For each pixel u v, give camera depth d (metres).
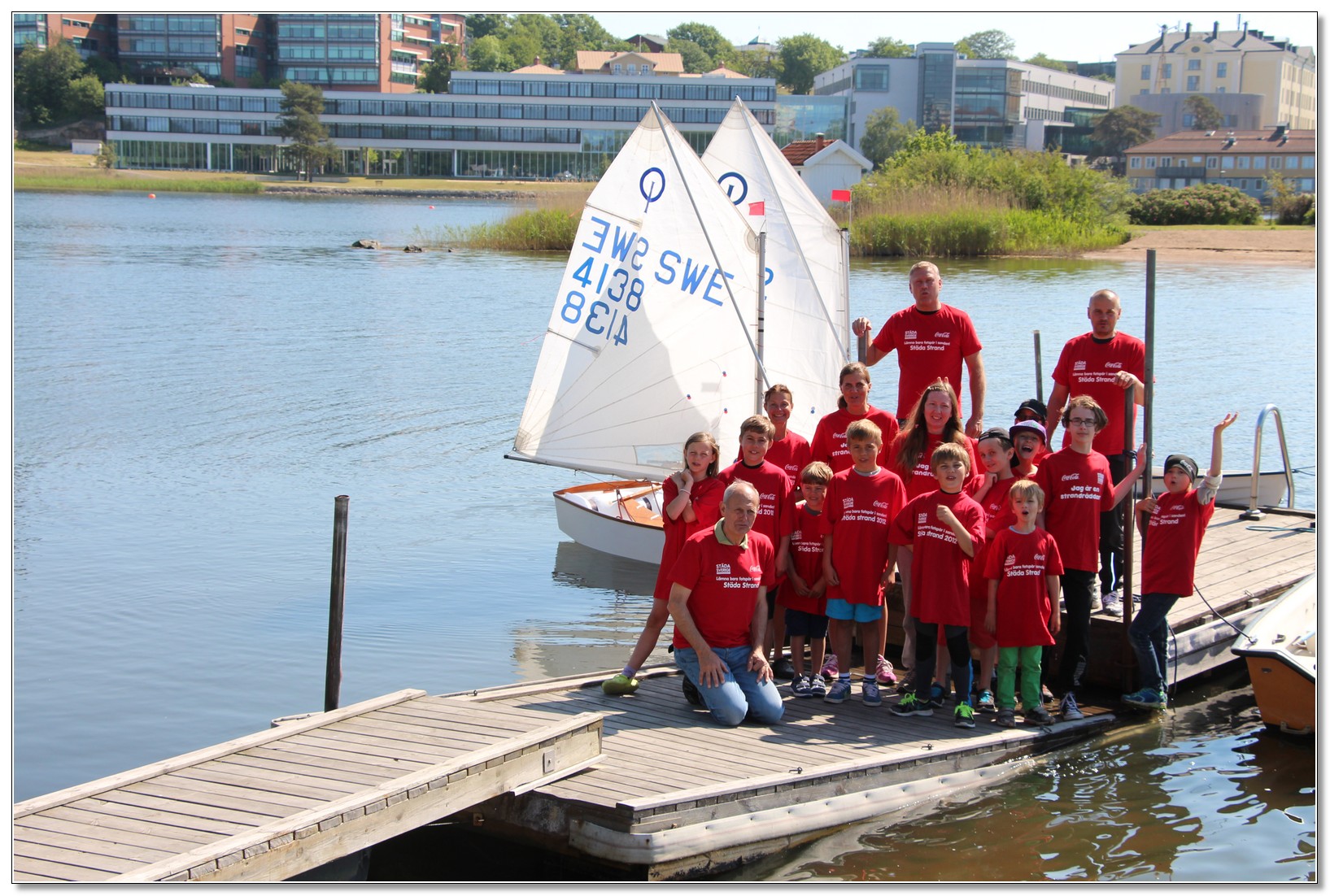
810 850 7.68
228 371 25.38
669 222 13.36
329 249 58.75
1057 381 10.66
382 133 151.50
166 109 149.75
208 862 6.11
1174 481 9.40
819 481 9.35
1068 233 60.75
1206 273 50.34
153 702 9.99
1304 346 30.11
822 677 9.73
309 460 18.38
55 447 18.70
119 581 12.96
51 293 37.94
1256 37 179.50
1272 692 9.45
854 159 79.94
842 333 14.30
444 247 61.00
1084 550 9.32
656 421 13.75
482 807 7.73
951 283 44.84
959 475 8.65
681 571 8.60
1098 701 10.00
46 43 162.00
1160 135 174.62
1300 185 137.62
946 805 8.26
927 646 8.95
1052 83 184.12
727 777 7.74
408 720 8.02
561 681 9.48
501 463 18.61
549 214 61.19
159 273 44.78
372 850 7.77
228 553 14.02
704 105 141.75
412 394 23.42
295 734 7.75
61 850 6.26
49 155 152.00
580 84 146.75
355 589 12.96
